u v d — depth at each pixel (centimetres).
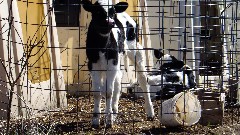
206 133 364
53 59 479
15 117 384
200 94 405
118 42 393
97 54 379
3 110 369
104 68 381
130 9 582
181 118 383
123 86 537
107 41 380
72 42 573
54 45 480
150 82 521
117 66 385
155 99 514
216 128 380
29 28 442
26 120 329
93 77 380
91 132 362
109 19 374
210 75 528
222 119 395
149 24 650
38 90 439
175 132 366
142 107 470
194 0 586
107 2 380
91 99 518
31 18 446
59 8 568
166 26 642
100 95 379
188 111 371
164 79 529
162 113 373
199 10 598
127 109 457
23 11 435
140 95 518
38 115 418
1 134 310
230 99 474
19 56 411
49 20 425
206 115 392
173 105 372
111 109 387
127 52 431
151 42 652
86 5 378
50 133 345
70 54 568
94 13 377
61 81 482
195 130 371
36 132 312
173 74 531
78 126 382
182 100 388
